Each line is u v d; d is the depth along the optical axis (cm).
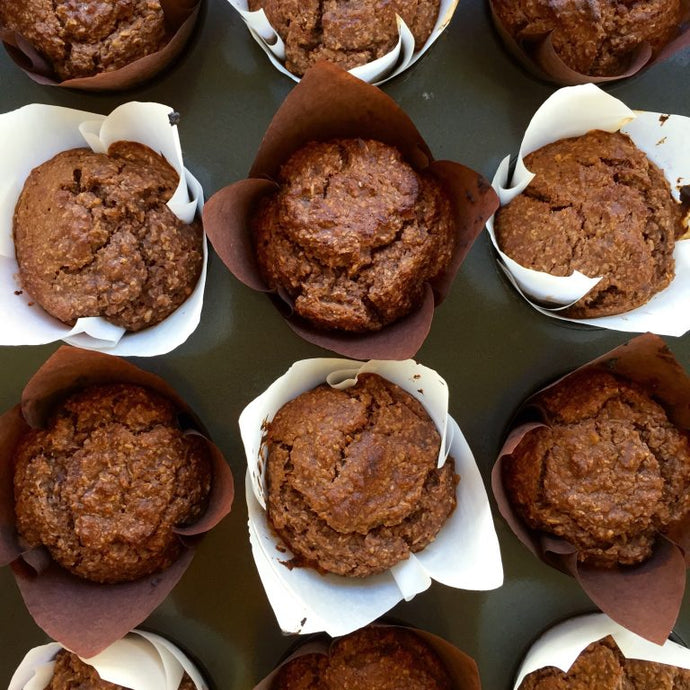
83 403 27
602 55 28
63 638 25
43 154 27
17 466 27
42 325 26
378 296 25
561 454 27
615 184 27
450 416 28
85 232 26
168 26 27
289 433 27
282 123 25
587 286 25
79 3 26
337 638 28
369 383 27
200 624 29
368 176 26
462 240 26
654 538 27
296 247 26
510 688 30
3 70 28
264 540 26
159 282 26
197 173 29
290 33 26
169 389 27
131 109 25
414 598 30
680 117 26
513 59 29
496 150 29
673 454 27
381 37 26
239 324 29
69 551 26
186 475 27
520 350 29
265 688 27
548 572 30
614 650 28
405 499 26
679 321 27
